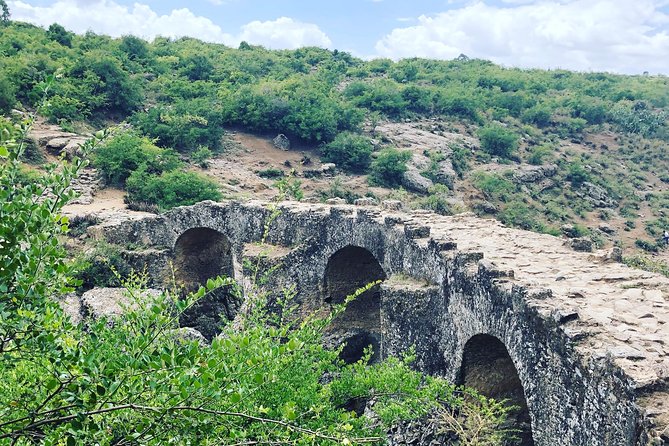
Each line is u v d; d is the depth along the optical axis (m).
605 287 12.10
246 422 7.91
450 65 95.06
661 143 68.69
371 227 19.14
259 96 55.12
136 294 12.31
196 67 65.75
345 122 56.25
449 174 51.41
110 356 6.46
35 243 5.71
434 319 15.20
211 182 38.84
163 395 6.07
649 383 7.44
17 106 42.44
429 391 10.66
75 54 55.31
